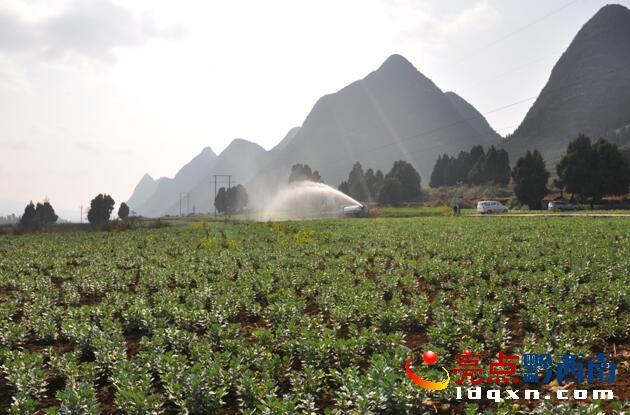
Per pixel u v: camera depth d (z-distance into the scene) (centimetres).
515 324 1220
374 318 1230
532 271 1822
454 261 2158
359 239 3138
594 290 1389
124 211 15075
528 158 8694
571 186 8131
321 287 1612
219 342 1102
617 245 2236
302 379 864
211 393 803
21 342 1178
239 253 2548
